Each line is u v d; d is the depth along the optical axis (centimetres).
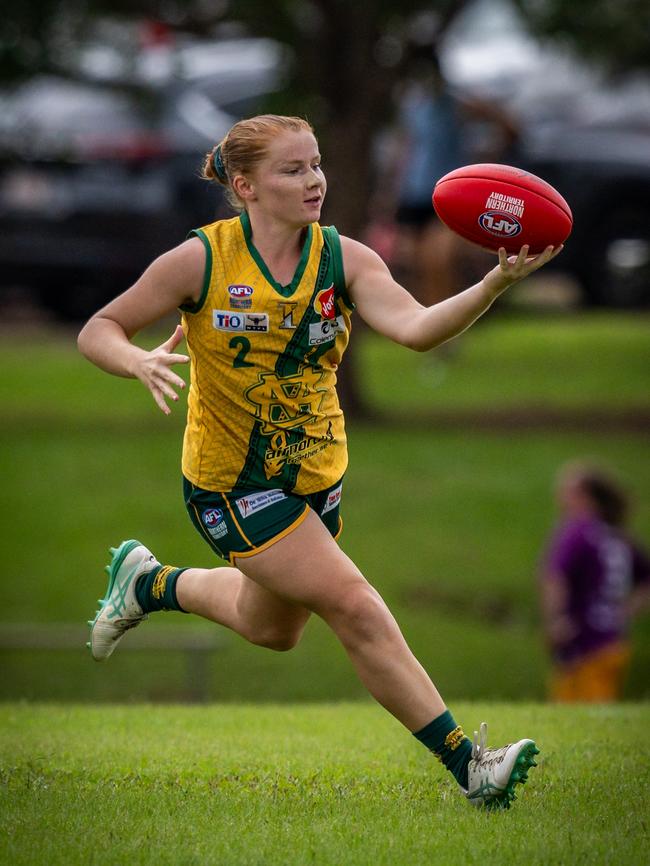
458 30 5903
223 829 1512
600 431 5975
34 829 1502
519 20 5794
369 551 4919
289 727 2295
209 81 6719
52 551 4881
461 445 5791
